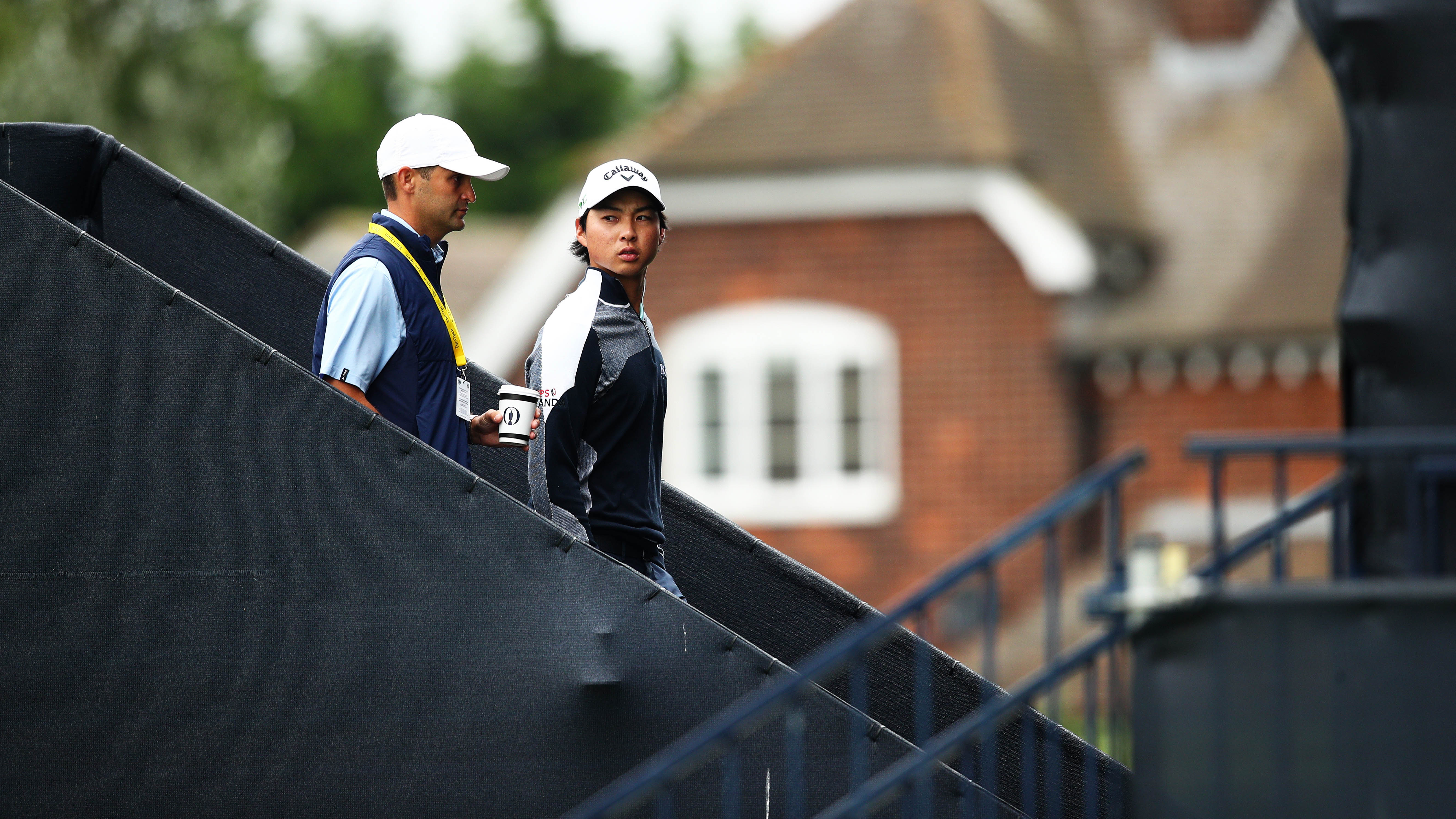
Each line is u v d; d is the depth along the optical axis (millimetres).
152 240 21484
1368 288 15922
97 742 16922
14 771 16922
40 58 96062
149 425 17078
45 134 21141
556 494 17609
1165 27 88188
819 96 80312
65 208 21391
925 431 76500
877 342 77250
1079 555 74438
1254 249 77938
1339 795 13344
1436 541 15242
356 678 16781
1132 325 75438
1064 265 75188
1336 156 81875
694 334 78938
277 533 16922
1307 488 72250
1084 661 14219
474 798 16641
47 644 17000
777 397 78375
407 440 16875
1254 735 13484
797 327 77938
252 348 17047
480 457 21109
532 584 16734
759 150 77812
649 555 18531
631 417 18234
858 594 76750
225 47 110250
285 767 16766
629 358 18188
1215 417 74938
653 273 79250
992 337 76062
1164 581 13578
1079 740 18828
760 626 20750
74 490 17094
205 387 17078
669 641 16641
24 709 16969
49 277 17250
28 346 17219
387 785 16703
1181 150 83000
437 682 16719
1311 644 13445
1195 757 13570
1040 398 75562
